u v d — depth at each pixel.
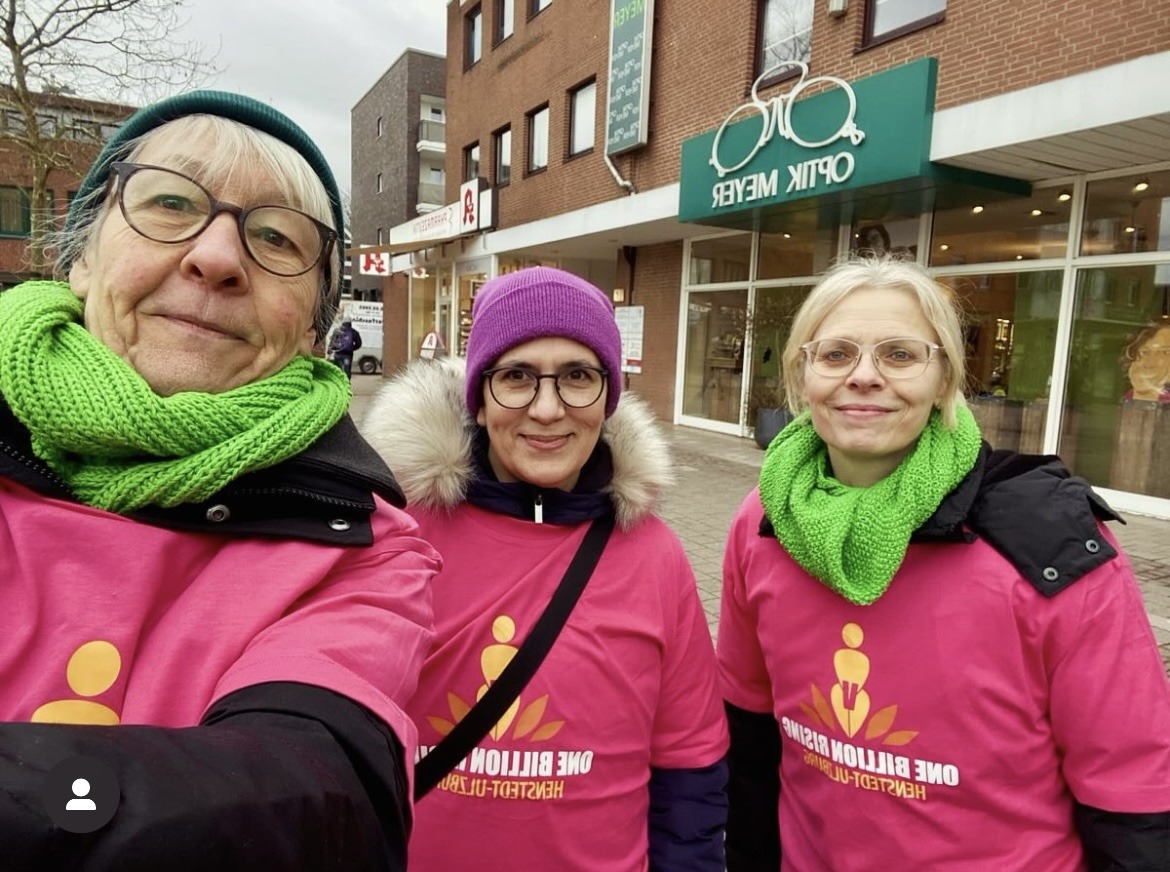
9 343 0.79
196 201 0.88
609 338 1.25
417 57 26.27
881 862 1.22
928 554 1.22
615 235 11.44
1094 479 6.46
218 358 0.88
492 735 1.17
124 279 0.85
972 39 6.18
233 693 0.68
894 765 1.21
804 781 1.34
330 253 1.00
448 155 17.19
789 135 7.30
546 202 13.00
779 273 9.60
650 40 10.04
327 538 0.86
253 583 0.80
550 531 1.27
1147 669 1.10
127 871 0.45
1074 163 6.17
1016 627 1.14
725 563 1.58
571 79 12.11
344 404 0.98
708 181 8.38
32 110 8.52
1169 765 1.07
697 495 6.71
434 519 1.28
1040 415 6.84
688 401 11.33
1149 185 6.04
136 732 0.53
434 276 18.88
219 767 0.53
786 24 8.19
